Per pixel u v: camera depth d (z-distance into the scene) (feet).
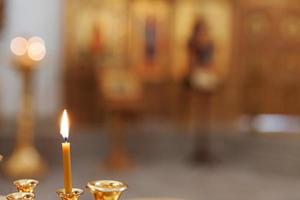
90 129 35.86
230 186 27.81
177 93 38.45
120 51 37.11
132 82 31.27
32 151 27.35
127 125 36.11
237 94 39.22
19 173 26.37
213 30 38.42
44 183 25.80
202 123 38.04
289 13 39.83
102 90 30.86
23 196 5.38
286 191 27.12
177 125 37.88
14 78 34.86
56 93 36.11
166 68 38.19
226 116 39.06
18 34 34.94
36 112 35.55
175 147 35.88
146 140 35.58
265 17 39.50
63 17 35.70
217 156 35.47
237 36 38.93
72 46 36.09
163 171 31.07
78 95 36.42
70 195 4.86
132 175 29.53
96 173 29.53
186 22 38.19
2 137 31.50
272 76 39.96
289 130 37.91
